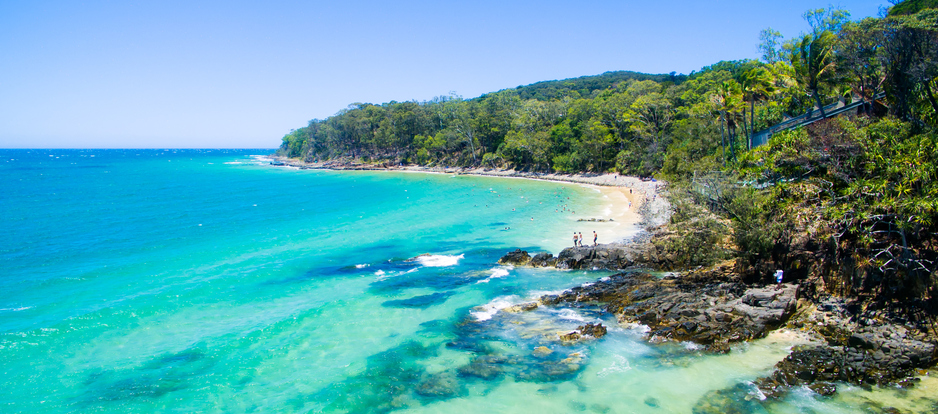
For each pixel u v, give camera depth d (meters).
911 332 20.97
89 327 26.94
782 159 29.53
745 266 30.52
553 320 27.03
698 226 32.88
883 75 34.19
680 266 35.38
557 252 43.12
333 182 124.88
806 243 27.55
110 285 34.78
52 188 108.50
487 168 144.38
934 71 27.27
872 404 17.55
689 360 21.66
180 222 61.69
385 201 82.31
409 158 176.88
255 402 19.55
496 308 29.25
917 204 20.72
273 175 156.25
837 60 39.09
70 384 20.98
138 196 91.88
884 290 23.00
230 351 24.02
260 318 28.36
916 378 18.69
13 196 91.19
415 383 20.78
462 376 21.22
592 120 112.88
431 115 175.38
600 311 28.09
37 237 51.78
